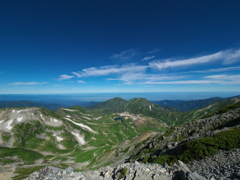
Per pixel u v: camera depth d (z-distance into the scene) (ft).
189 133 128.77
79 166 343.26
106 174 54.44
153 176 44.73
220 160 52.11
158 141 150.10
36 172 55.31
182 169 44.88
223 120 110.63
